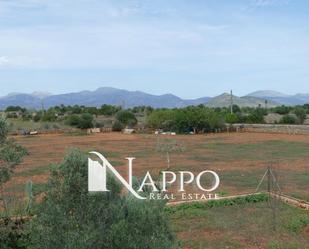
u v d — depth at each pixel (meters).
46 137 56.09
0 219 10.33
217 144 44.62
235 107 92.31
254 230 14.59
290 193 20.23
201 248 12.88
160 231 7.17
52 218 7.08
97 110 96.00
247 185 22.39
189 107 66.81
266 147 41.44
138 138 52.94
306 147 41.16
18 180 23.73
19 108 115.19
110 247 6.76
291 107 101.31
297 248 12.72
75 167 7.36
